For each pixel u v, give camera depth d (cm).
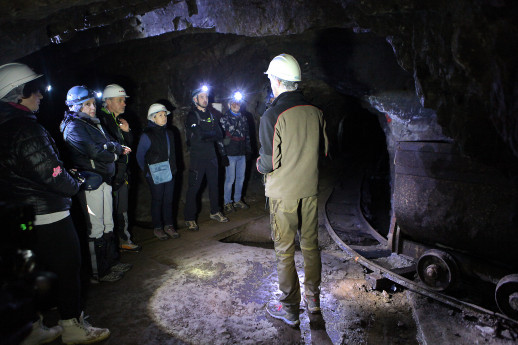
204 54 535
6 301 179
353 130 1107
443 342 235
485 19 162
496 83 173
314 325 266
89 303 300
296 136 239
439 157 283
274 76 248
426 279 289
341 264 373
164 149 421
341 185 743
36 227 213
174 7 319
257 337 253
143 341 250
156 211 439
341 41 438
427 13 209
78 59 427
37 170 206
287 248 254
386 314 282
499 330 240
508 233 250
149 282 337
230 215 544
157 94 543
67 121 304
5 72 203
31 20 231
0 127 202
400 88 383
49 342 244
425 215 303
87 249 401
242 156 547
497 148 208
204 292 317
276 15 285
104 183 323
